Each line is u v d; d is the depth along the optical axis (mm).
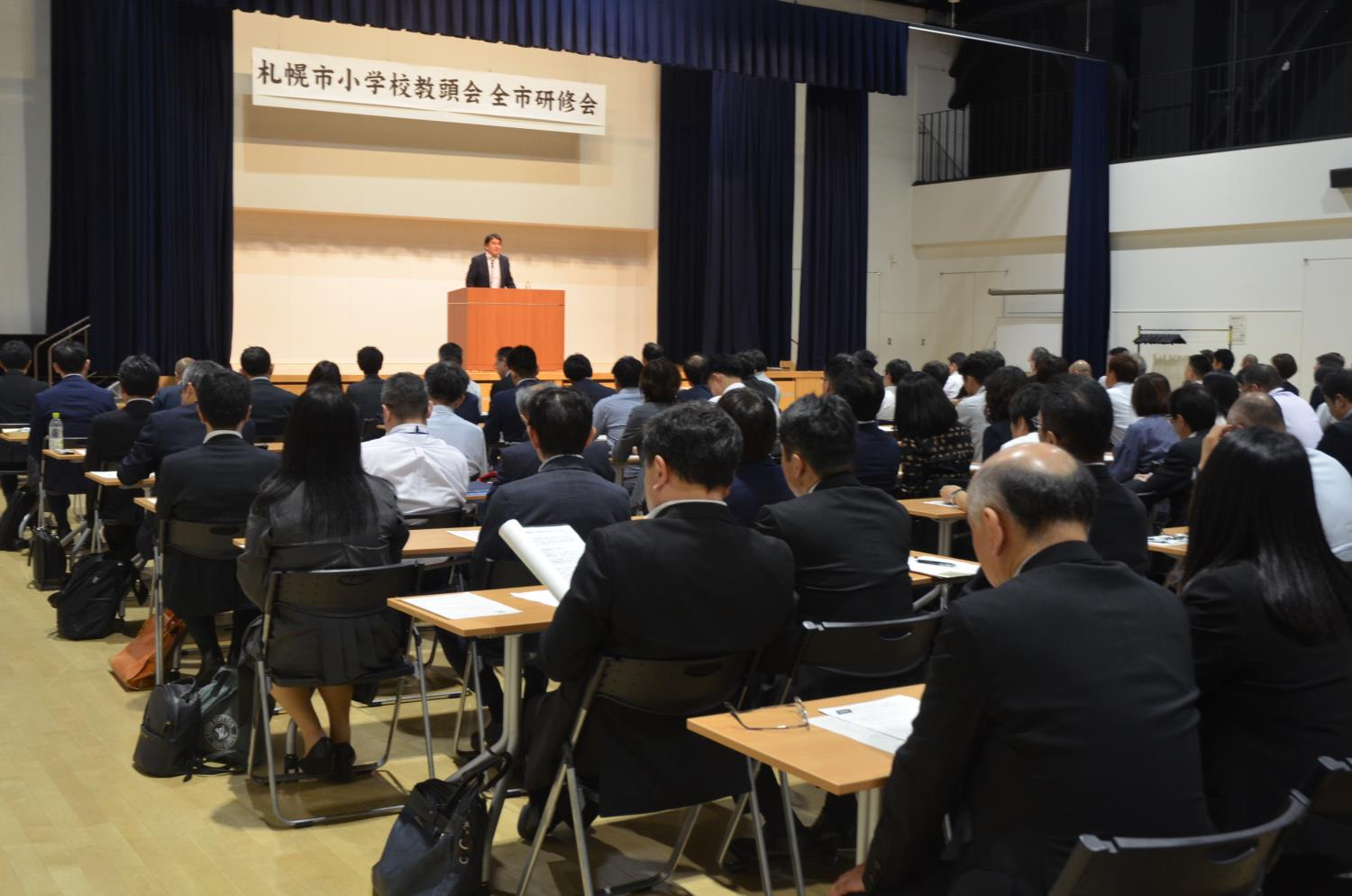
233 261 11281
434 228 12898
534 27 10242
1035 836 1745
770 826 3258
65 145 10461
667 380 5918
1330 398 6176
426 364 12828
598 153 13320
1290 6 12531
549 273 13484
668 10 10906
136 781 3850
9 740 4207
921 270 15258
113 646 5430
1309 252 11539
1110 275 13188
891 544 3092
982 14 14898
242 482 4129
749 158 13258
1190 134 13320
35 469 7000
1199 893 1637
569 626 2527
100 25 10062
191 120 10516
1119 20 13789
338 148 12055
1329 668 2127
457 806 2967
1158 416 5941
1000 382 5934
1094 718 1749
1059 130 14266
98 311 10250
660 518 2619
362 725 4461
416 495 4383
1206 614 2158
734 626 2611
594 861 3285
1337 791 1904
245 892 3094
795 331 14391
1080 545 1911
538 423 3525
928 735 1840
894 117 14922
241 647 4137
